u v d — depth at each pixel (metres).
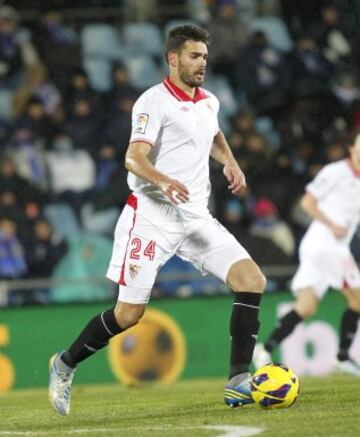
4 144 52.75
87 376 40.75
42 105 54.41
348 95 58.94
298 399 24.12
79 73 56.53
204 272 22.31
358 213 37.47
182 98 21.33
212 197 51.22
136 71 57.94
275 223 51.31
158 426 19.33
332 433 16.72
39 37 57.19
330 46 60.66
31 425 21.17
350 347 39.12
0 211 47.28
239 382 21.45
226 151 23.34
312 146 56.41
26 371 40.56
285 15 61.22
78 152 52.97
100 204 51.03
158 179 20.03
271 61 58.16
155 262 21.64
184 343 41.91
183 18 60.00
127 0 59.88
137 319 21.97
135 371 41.25
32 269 47.06
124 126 53.62
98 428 19.69
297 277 37.88
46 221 48.94
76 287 46.91
